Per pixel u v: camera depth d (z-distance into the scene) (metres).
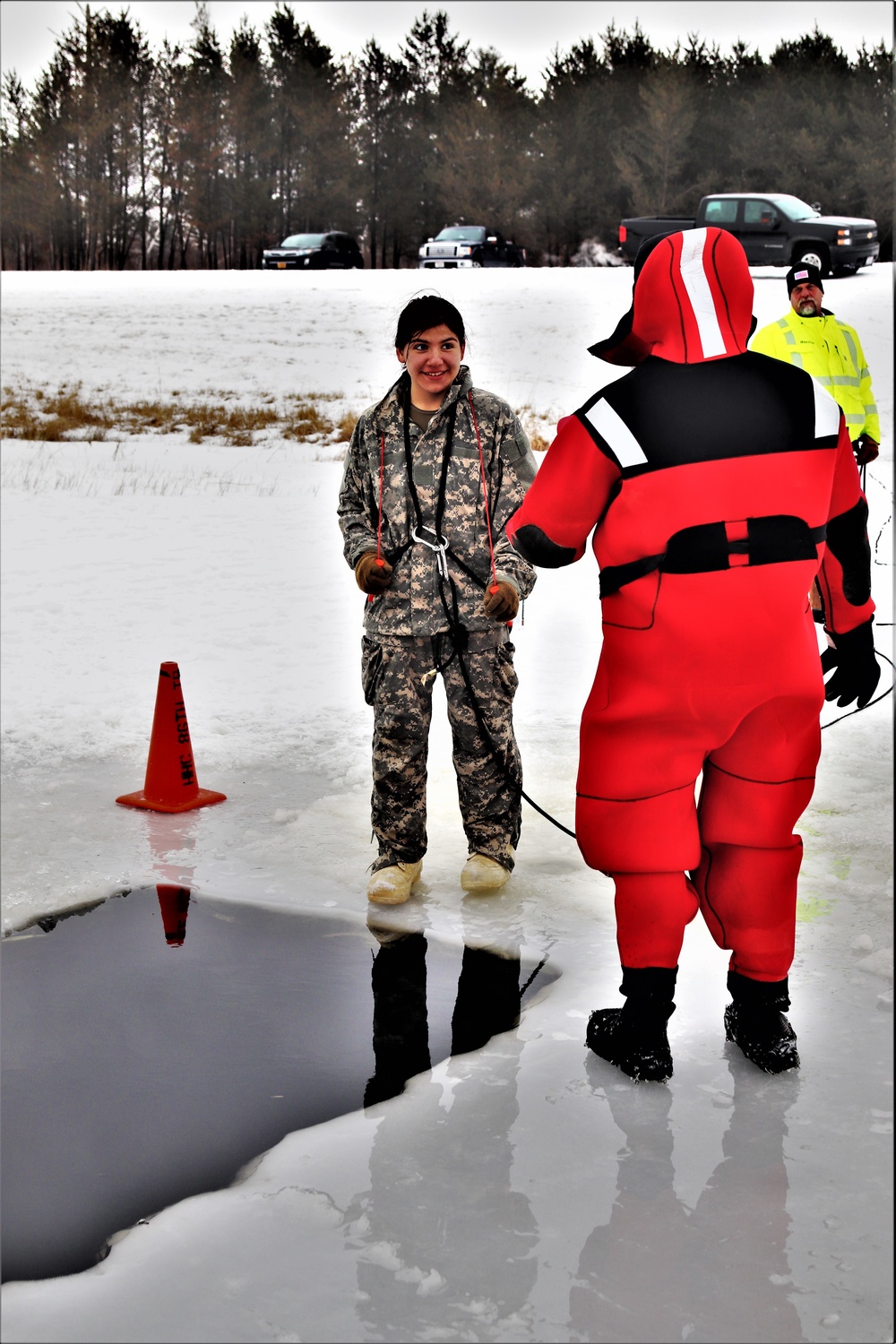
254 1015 3.39
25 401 23.36
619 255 72.56
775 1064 3.00
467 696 4.12
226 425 21.05
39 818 4.92
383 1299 2.25
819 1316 2.19
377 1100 2.95
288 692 6.70
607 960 3.71
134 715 6.29
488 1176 2.62
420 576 4.05
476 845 4.28
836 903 3.99
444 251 40.62
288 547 11.38
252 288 37.06
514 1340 2.14
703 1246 2.38
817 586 3.18
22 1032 3.30
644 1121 2.81
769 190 67.12
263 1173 2.64
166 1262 2.36
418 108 80.50
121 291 37.12
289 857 4.54
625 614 2.88
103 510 13.48
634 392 2.82
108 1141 2.78
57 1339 2.17
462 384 4.05
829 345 7.34
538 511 2.91
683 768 2.95
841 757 5.42
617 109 71.94
